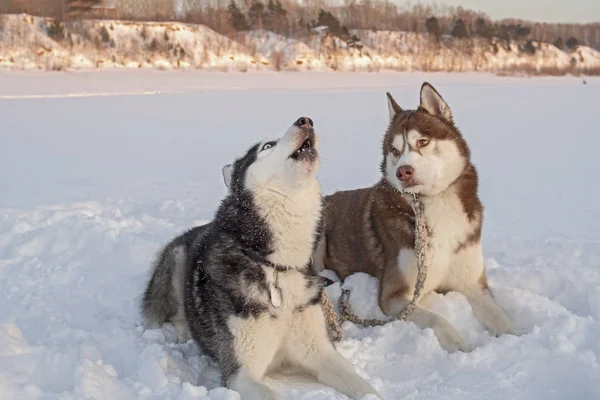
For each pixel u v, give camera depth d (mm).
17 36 54812
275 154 4051
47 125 19578
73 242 6953
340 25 75062
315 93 35594
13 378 3689
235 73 57000
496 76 66000
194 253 4746
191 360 4434
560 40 92938
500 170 11812
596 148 14305
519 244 7035
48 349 4066
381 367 4340
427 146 5172
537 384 3865
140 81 44875
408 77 58719
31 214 8164
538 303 5176
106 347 4508
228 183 4559
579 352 4250
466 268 5324
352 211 6258
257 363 4090
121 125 19891
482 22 85312
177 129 18984
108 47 59875
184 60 61625
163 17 73000
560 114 22625
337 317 4984
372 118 21656
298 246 4188
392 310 5262
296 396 3832
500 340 4461
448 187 5219
